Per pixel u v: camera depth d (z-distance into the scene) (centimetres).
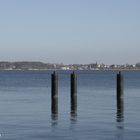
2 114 4772
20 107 5541
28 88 10419
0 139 3241
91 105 5838
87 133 3525
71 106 5484
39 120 4284
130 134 3481
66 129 3722
